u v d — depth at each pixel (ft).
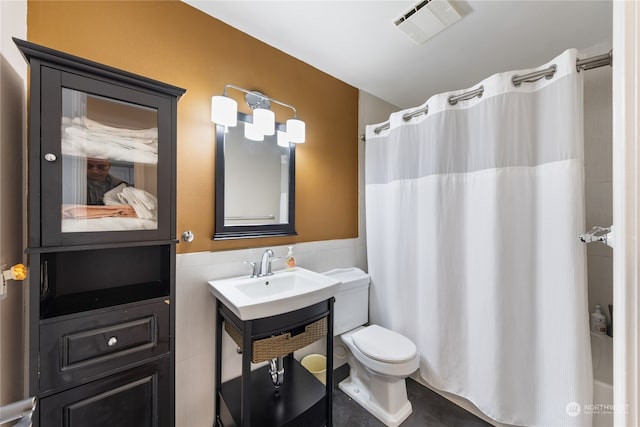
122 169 3.16
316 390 4.82
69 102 2.78
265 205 5.45
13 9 2.96
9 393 2.85
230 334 4.33
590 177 5.45
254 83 5.25
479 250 4.87
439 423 4.97
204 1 4.40
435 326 5.35
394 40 5.34
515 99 4.49
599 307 5.29
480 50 5.64
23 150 3.17
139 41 4.05
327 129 6.56
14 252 2.94
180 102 4.41
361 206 7.41
